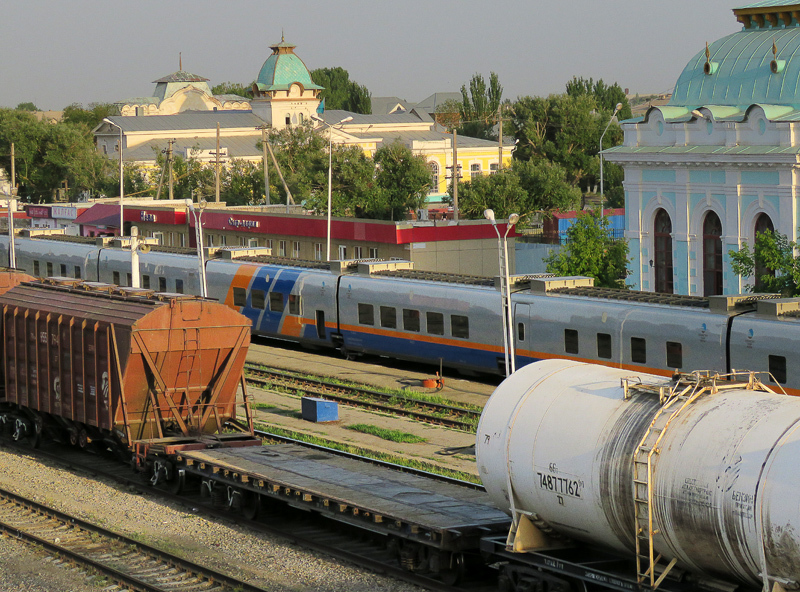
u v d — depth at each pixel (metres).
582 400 18.98
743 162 56.00
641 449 17.23
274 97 162.50
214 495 27.38
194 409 30.23
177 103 188.62
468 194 96.31
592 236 62.09
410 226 68.50
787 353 34.97
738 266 51.94
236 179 122.88
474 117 187.12
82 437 31.73
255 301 58.28
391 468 30.31
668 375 39.09
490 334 45.84
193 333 29.14
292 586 21.84
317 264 56.78
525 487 19.42
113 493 29.36
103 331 29.20
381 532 22.41
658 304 40.28
